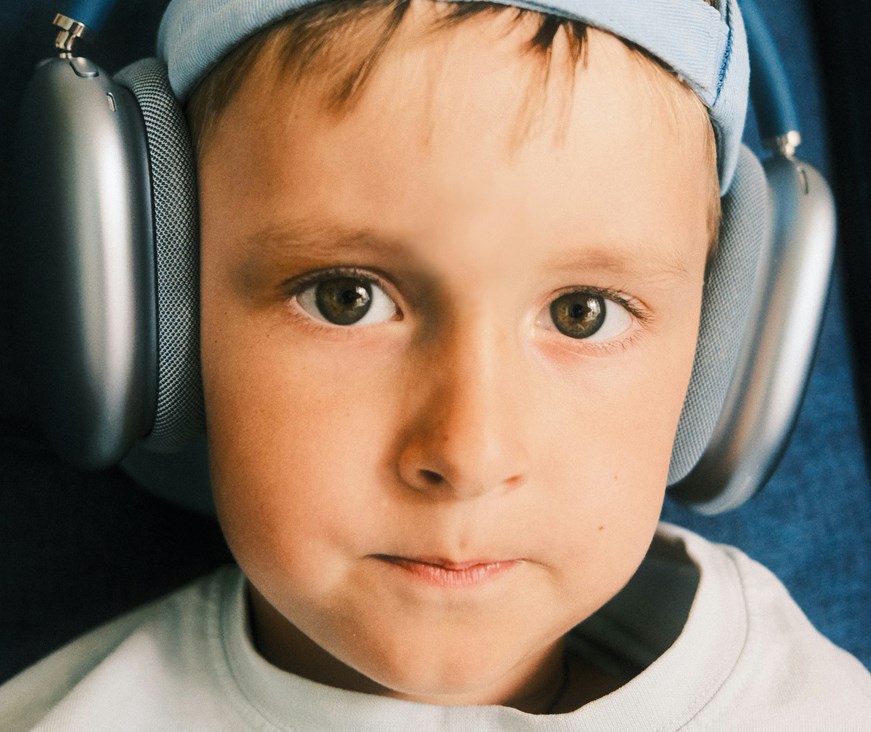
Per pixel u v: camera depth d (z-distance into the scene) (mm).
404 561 553
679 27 548
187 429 637
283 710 636
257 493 558
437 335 531
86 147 559
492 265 512
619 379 564
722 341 640
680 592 710
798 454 910
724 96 583
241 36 556
